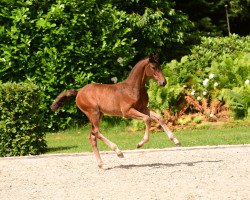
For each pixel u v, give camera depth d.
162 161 11.68
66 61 17.59
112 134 16.91
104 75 17.97
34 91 14.02
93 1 17.88
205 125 16.84
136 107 10.98
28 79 17.44
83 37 17.69
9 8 17.73
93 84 11.56
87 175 10.68
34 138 13.86
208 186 9.07
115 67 18.44
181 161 11.53
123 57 18.22
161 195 8.63
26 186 10.05
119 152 11.12
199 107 17.50
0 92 13.73
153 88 17.67
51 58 17.42
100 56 17.97
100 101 11.27
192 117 17.17
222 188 8.88
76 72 17.69
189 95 17.72
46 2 17.94
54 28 17.53
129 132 17.09
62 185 9.91
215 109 17.41
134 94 10.91
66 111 17.67
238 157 11.57
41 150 14.20
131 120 17.86
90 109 11.41
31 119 13.88
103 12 18.08
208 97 17.88
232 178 9.59
